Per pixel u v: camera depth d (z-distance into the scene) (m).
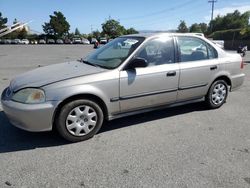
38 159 3.51
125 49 4.57
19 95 3.78
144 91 4.44
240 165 3.39
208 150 3.78
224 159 3.54
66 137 3.93
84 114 4.01
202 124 4.76
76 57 20.22
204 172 3.22
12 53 25.09
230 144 3.98
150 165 3.38
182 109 5.57
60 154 3.64
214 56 5.36
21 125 3.77
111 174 3.17
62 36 84.75
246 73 10.85
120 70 4.20
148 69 4.44
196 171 3.25
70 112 3.89
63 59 18.22
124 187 2.94
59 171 3.23
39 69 4.59
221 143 4.01
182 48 4.91
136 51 4.39
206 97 5.40
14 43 65.75
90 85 3.93
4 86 7.90
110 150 3.77
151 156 3.60
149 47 4.54
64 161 3.46
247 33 41.56
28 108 3.62
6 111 3.87
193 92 5.09
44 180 3.04
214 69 5.26
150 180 3.06
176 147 3.86
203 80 5.14
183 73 4.82
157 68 4.53
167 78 4.63
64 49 34.41
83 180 3.05
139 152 3.71
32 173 3.18
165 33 4.82
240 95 6.78
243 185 2.98
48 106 3.68
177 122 4.85
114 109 4.27
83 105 3.97
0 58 18.69
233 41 42.22
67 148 3.82
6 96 3.98
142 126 4.65
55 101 3.71
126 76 4.21
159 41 4.67
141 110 4.59
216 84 5.42
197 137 4.21
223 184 2.99
